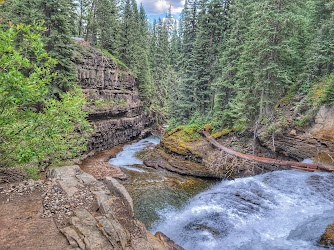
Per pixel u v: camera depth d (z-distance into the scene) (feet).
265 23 49.83
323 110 47.78
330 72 53.52
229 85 68.13
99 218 16.39
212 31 82.69
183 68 108.58
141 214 35.60
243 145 59.93
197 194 43.65
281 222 27.22
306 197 32.32
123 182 49.14
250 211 31.63
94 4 107.24
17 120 21.67
